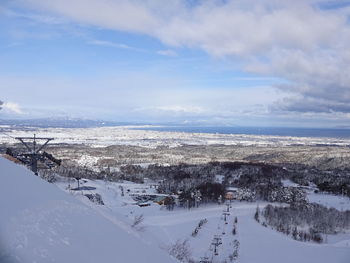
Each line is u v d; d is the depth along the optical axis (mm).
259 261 59781
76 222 10812
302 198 110688
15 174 12258
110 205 96188
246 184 148500
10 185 10977
